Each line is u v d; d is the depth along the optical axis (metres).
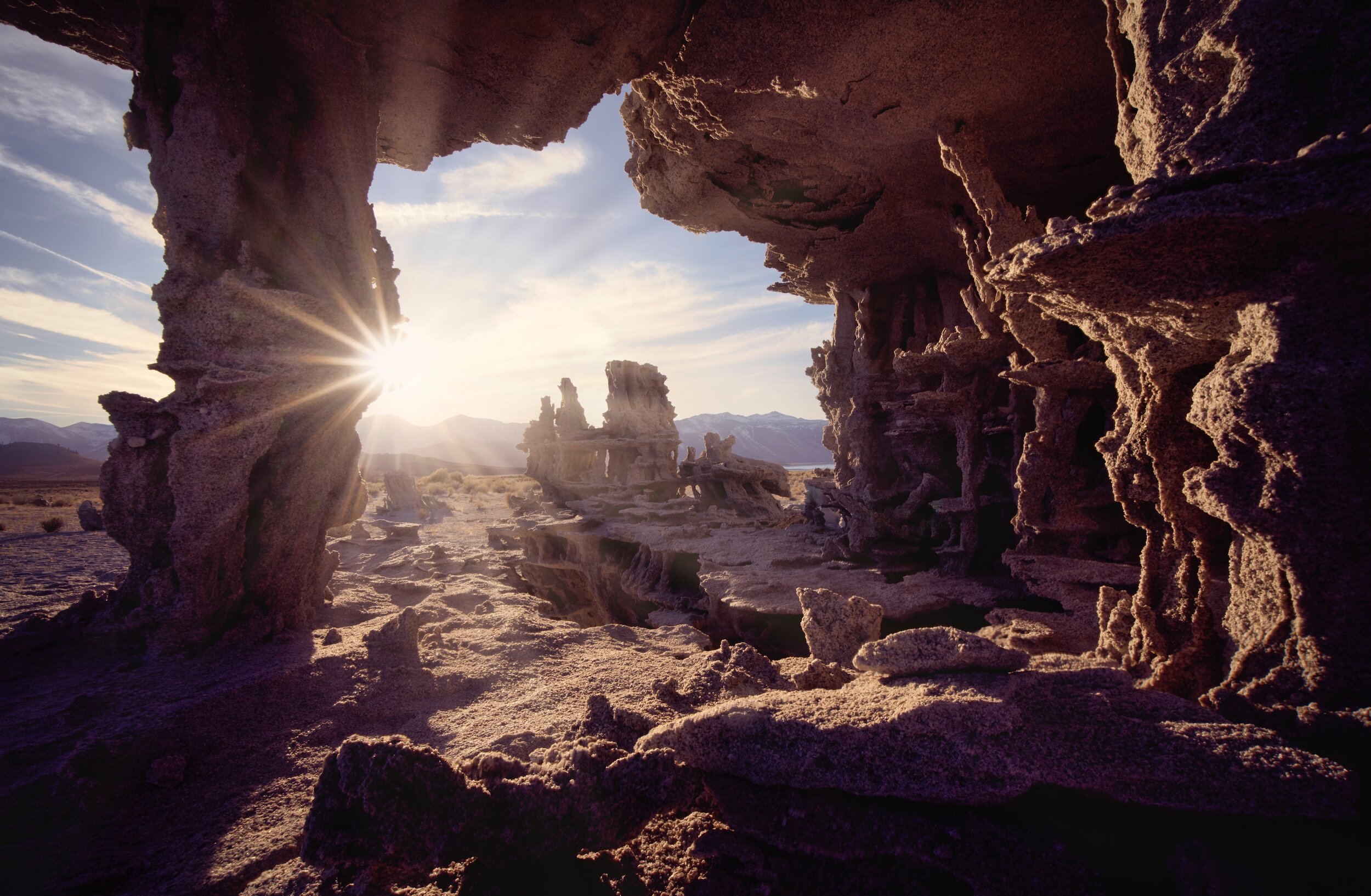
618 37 9.29
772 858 3.27
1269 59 3.57
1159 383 4.16
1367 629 3.09
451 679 6.05
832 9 8.48
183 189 6.88
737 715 3.49
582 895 3.16
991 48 8.76
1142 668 4.66
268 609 7.30
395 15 8.30
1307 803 2.75
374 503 40.47
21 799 3.83
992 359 11.57
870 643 4.06
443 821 2.89
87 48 8.61
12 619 7.68
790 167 13.62
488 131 11.62
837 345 17.97
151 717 4.77
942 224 14.17
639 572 19.22
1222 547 5.34
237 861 3.46
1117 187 3.42
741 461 25.28
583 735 4.19
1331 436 3.04
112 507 6.77
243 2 7.00
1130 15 4.58
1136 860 2.84
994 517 12.86
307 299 7.26
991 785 2.98
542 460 29.05
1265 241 3.06
